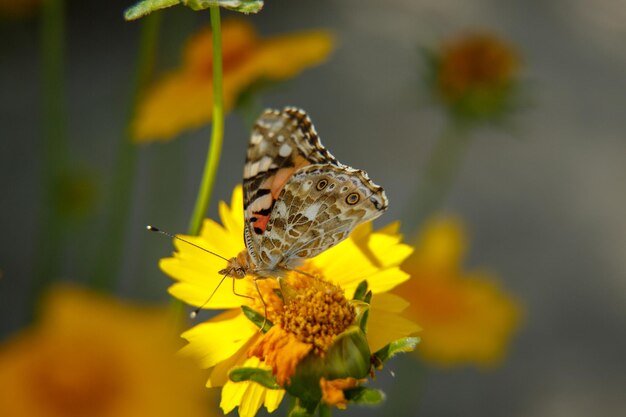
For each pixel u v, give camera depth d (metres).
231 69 0.48
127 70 1.18
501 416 0.84
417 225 0.66
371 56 1.29
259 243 0.39
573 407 0.85
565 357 0.91
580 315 0.96
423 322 0.55
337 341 0.37
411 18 1.40
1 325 0.78
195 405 0.31
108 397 0.31
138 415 0.31
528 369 0.89
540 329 0.93
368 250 0.40
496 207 1.08
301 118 0.40
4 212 0.93
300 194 0.40
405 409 0.71
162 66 0.59
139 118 0.50
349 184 0.40
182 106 0.50
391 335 0.38
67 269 0.68
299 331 0.37
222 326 0.39
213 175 0.39
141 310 0.32
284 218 0.40
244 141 1.08
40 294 0.54
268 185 0.40
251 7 0.37
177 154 0.59
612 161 1.19
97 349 0.31
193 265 0.39
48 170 0.54
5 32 0.69
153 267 0.58
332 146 1.12
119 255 0.53
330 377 0.37
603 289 0.99
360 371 0.37
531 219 1.07
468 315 0.55
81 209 0.54
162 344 0.32
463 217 1.06
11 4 0.62
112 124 1.07
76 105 1.11
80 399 0.31
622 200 1.12
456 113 0.58
